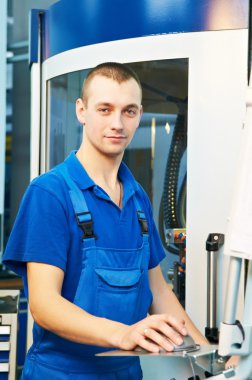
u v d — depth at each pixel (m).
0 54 4.89
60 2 3.07
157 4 2.70
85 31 2.91
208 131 2.65
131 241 1.93
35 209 1.81
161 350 1.42
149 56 2.72
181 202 2.78
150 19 2.72
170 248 2.78
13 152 5.60
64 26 3.04
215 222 2.63
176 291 2.74
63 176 1.88
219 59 2.62
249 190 1.25
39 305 1.71
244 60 2.58
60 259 1.78
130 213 1.97
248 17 2.58
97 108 1.83
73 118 3.06
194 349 1.43
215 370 1.39
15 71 5.58
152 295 2.04
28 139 5.61
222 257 2.57
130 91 1.82
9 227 5.50
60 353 1.82
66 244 1.81
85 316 1.62
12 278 4.57
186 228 2.69
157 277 2.10
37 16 3.30
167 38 2.69
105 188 1.94
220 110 2.62
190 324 2.04
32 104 3.32
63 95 3.11
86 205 1.85
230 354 1.27
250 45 2.58
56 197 1.82
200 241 2.66
